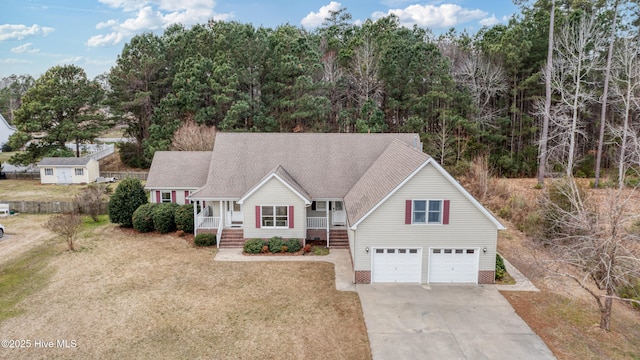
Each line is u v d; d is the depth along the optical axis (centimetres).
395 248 1958
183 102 4531
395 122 4950
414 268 1980
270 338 1487
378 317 1642
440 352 1403
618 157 3975
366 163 2777
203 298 1798
